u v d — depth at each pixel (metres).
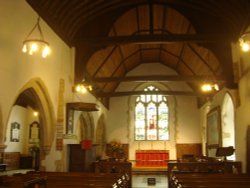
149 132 22.55
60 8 10.30
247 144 10.91
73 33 12.19
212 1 11.05
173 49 18.38
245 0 9.51
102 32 12.65
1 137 7.18
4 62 7.25
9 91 7.49
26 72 8.45
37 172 8.77
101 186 6.24
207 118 18.41
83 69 12.67
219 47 12.38
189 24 13.84
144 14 14.68
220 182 6.93
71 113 11.88
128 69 22.44
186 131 22.22
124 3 12.40
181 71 21.38
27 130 20.25
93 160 12.84
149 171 19.91
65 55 11.84
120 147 21.41
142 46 19.11
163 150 21.94
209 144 17.69
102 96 18.88
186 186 6.54
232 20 11.10
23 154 19.69
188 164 11.96
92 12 12.03
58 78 11.03
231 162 11.65
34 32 8.93
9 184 6.03
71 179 7.52
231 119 14.92
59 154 10.91
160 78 15.28
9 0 7.51
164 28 16.34
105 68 17.39
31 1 8.64
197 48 15.18
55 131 10.86
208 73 16.59
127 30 15.84
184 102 22.66
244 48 8.72
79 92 13.62
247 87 10.89
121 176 8.84
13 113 18.80
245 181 7.07
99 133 20.30
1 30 7.12
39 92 9.77
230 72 12.16
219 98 15.47
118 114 22.78
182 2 12.07
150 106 22.94
